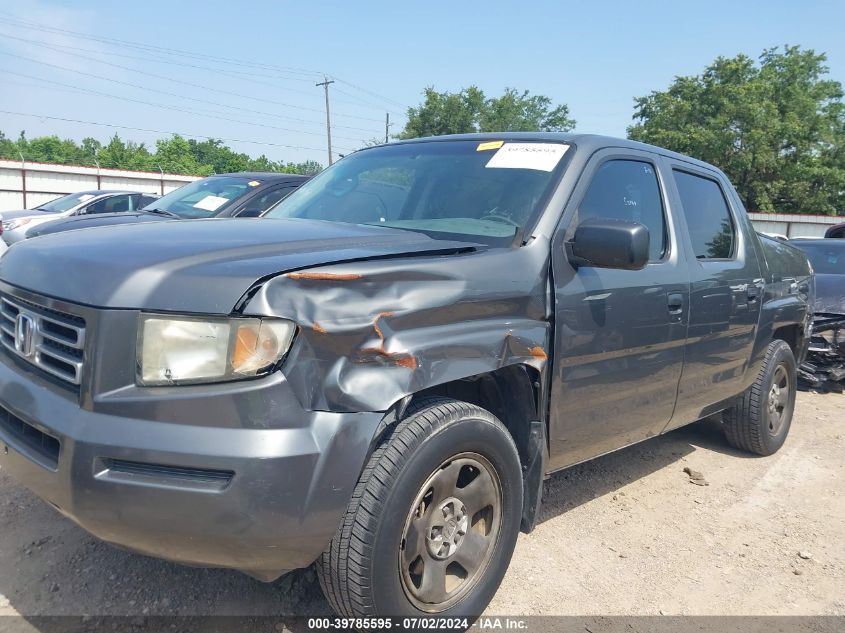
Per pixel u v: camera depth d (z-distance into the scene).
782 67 45.19
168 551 2.06
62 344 2.20
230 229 2.74
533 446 2.82
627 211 3.43
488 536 2.68
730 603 3.08
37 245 2.62
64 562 2.96
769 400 4.88
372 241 2.60
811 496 4.34
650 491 4.26
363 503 2.19
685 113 41.66
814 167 41.00
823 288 7.36
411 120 55.84
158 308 2.05
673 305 3.51
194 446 1.97
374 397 2.13
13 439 2.30
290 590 2.85
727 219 4.41
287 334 2.04
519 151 3.37
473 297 2.49
